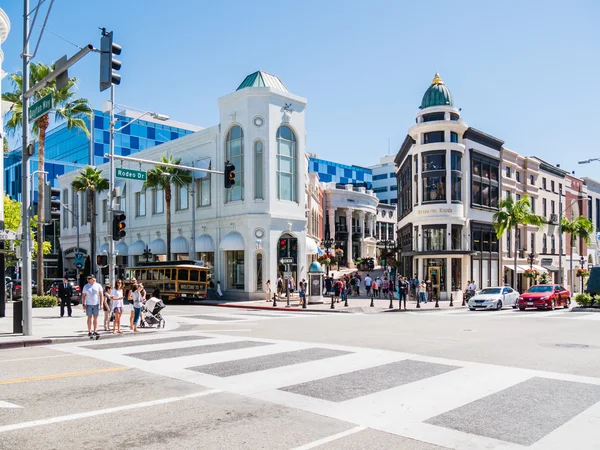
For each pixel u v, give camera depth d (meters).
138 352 13.00
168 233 43.72
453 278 43.41
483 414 7.52
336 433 6.70
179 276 35.62
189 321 22.48
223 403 8.14
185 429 6.86
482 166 47.19
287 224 40.44
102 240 57.41
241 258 40.59
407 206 51.56
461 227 44.22
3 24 22.11
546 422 7.16
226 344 14.43
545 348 13.85
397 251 58.47
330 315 26.86
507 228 45.22
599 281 33.50
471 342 15.04
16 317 16.06
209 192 43.56
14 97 30.39
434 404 8.07
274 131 40.22
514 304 33.81
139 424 7.05
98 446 6.21
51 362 11.65
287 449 6.12
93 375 10.20
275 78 43.66
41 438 6.48
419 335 16.86
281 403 8.13
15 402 8.16
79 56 13.96
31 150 15.99
